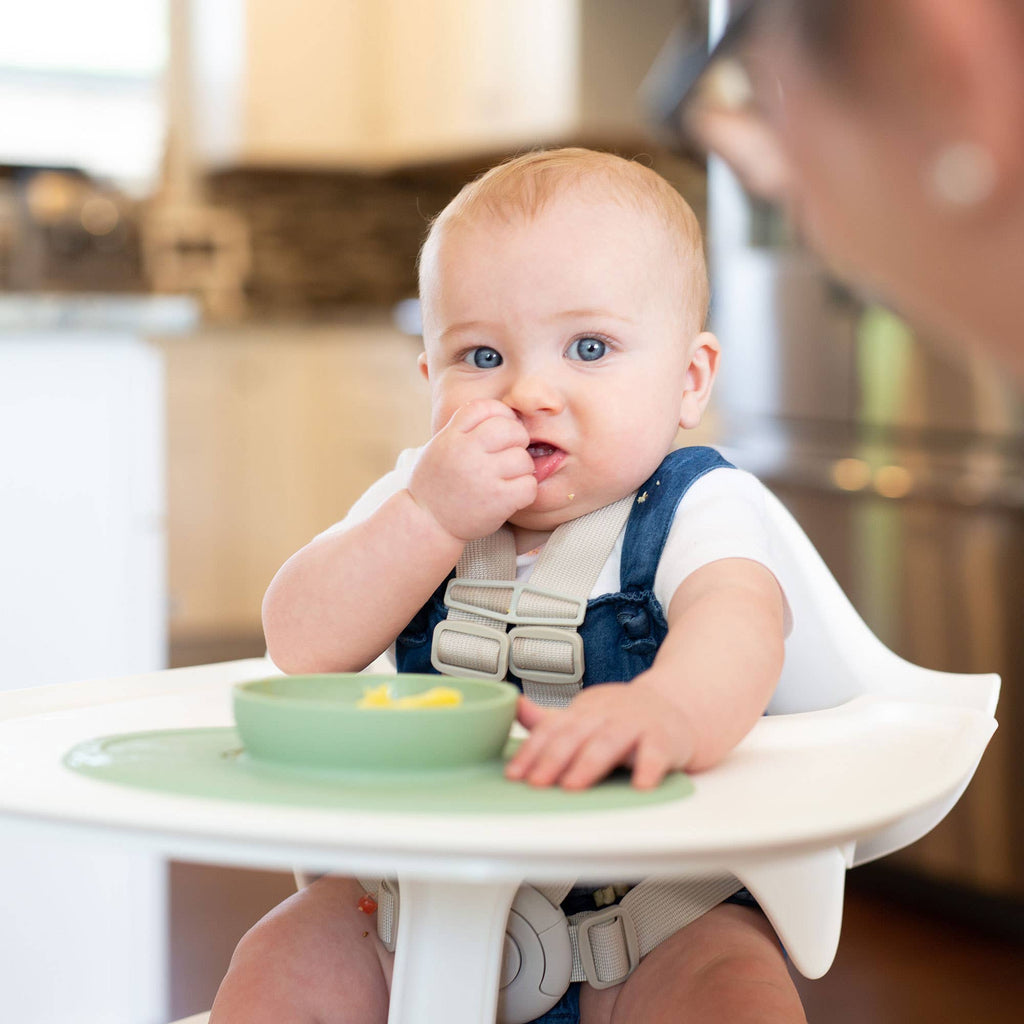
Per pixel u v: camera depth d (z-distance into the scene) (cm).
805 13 127
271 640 71
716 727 51
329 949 71
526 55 344
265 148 400
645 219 74
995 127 104
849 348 203
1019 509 180
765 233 222
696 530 68
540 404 71
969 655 188
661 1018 65
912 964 174
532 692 69
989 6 101
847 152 121
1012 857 185
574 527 72
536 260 71
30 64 400
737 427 228
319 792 44
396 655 76
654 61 336
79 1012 138
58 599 262
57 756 50
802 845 41
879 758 52
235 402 348
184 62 414
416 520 67
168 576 345
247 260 421
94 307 360
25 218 388
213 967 159
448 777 47
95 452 272
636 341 72
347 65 405
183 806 42
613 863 39
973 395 186
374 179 431
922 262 111
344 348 356
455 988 54
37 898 156
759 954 66
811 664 82
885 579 199
